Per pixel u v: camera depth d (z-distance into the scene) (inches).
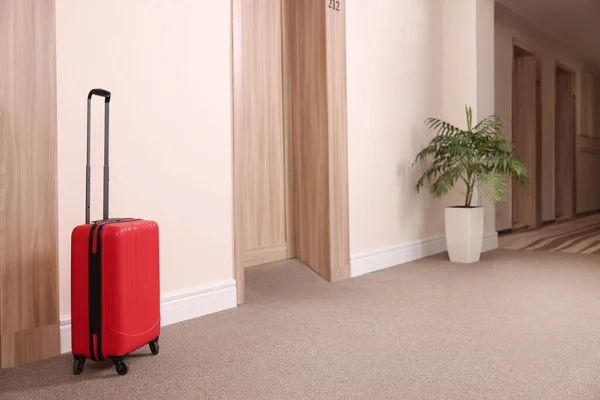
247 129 128.8
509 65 231.3
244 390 63.0
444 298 111.0
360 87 142.7
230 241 106.2
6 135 71.9
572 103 300.8
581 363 70.8
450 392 61.5
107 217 74.5
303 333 86.6
